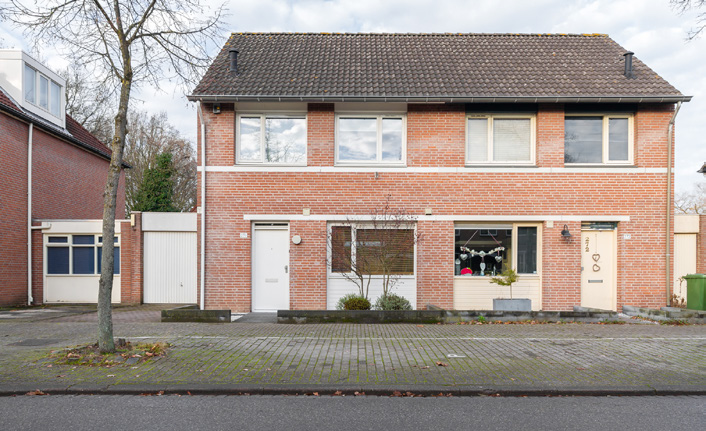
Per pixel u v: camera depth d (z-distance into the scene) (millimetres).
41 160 16875
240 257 12539
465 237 12797
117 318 11555
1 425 4926
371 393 5984
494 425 5012
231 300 12492
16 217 15430
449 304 12500
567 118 12898
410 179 12617
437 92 12234
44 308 14672
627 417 5266
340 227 12742
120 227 15320
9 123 15188
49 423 4984
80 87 16984
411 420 5137
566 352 7836
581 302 12672
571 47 14664
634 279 12531
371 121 12891
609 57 13992
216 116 12594
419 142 12648
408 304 11766
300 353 7660
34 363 6953
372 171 12594
